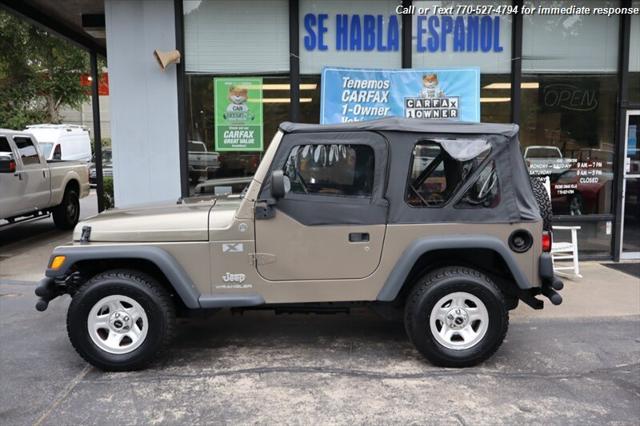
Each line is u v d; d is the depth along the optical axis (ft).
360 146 14.03
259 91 25.35
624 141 25.98
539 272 14.20
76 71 86.84
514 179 14.12
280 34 25.17
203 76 25.22
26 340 16.69
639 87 25.98
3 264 27.40
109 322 13.94
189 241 13.92
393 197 13.97
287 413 11.94
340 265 14.06
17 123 85.35
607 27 25.75
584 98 26.00
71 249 13.82
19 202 31.99
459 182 14.06
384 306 14.73
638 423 11.43
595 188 26.32
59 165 36.83
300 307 14.65
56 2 28.40
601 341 16.14
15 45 53.78
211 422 11.59
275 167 13.91
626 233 26.76
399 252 14.05
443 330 14.11
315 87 25.44
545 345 15.81
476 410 12.00
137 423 11.58
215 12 24.97
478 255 14.71
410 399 12.51
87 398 12.70
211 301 13.87
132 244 13.92
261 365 14.48
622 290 21.33
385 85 25.26
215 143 25.49
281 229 13.94
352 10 25.11
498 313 13.92
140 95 24.75
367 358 14.89
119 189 25.04
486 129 14.19
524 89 25.84
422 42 25.41
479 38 25.49
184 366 14.46
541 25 25.61
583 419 11.59
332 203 13.94
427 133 14.02
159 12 24.41
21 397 12.80
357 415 11.82
